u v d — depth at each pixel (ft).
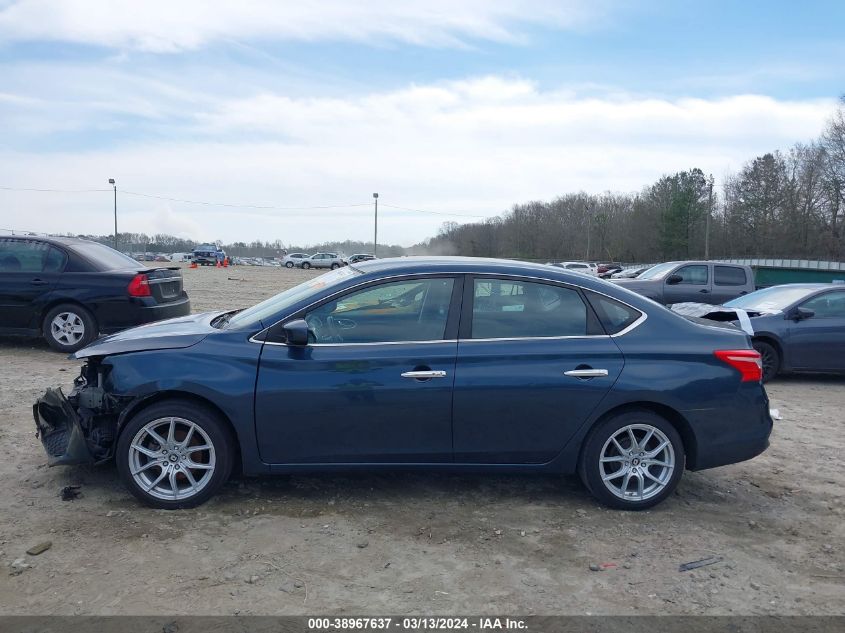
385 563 12.35
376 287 14.75
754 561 12.94
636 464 14.94
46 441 15.25
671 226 260.42
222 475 14.25
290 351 14.19
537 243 289.12
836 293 32.09
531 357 14.37
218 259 204.44
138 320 29.81
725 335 15.34
